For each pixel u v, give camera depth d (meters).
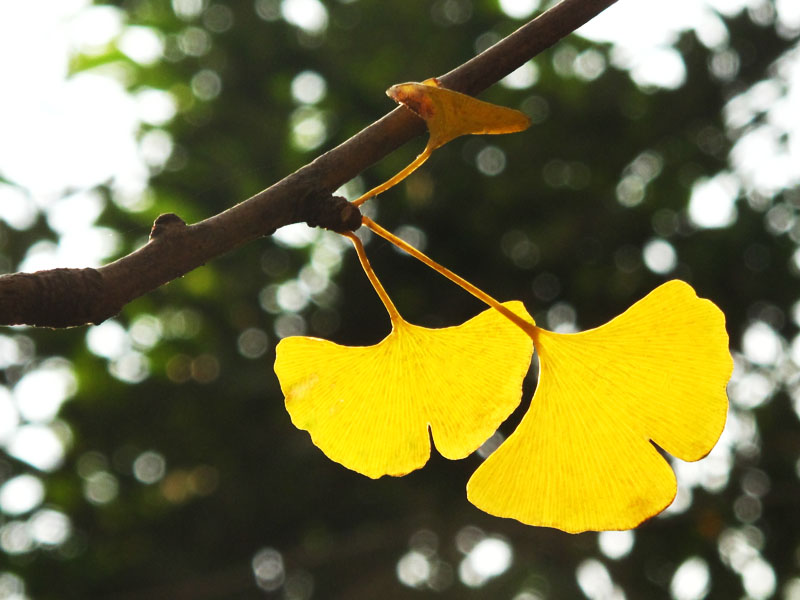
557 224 1.48
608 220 1.48
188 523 1.50
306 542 1.53
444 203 1.49
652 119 1.50
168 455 1.49
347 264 1.50
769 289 1.47
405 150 1.47
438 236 1.52
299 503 1.50
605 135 1.51
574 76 1.49
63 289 0.46
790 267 1.46
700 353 0.48
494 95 1.50
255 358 1.48
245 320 1.49
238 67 1.50
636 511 0.47
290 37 1.51
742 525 1.48
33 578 1.41
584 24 0.51
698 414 0.47
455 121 0.48
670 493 0.47
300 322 1.51
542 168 1.50
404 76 1.47
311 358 0.51
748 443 1.51
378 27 1.53
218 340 1.48
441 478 1.48
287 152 1.44
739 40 1.51
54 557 1.43
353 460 0.50
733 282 1.48
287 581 1.52
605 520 0.48
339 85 1.49
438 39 1.51
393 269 1.51
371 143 0.49
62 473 1.45
